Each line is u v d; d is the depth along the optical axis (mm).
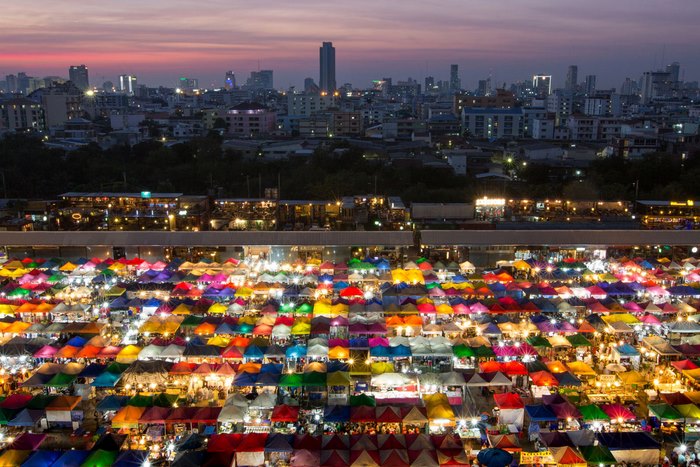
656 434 35031
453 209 84062
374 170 119312
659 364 42375
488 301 50219
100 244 66562
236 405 35062
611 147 155125
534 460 31594
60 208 86250
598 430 34312
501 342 43062
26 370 40781
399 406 35469
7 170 110688
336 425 35281
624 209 87500
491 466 30156
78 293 53281
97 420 36156
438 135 198375
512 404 35406
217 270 59594
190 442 32500
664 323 46469
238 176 119562
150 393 38156
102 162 127188
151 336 46094
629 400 38344
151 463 31938
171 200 86938
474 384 37688
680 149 148125
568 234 67438
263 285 54062
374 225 82938
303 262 61719
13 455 30766
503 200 85500
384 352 41344
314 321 45969
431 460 30250
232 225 83250
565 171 125500
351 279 57344
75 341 42719
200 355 40562
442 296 52531
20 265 60250
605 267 61500
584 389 39344
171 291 53594
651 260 61812
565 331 45312
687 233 67812
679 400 35406
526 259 61656
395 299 50594
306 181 112062
